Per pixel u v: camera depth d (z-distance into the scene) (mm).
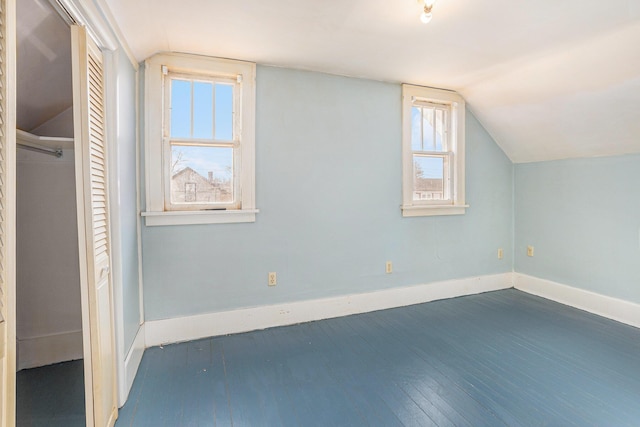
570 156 3219
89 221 1379
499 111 3285
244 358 2244
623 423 1598
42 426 1601
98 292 1450
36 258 2102
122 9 1653
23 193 2055
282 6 1805
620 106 2494
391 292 3195
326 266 2928
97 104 1539
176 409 1719
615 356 2250
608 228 2957
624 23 1951
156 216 2395
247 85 2586
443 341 2490
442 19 1941
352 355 2287
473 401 1781
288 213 2773
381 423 1617
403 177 3188
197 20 1945
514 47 2305
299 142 2785
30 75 1591
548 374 2035
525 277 3707
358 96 2977
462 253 3543
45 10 1286
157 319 2432
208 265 2547
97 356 1404
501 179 3730
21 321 2086
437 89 3262
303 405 1755
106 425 1503
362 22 1988
